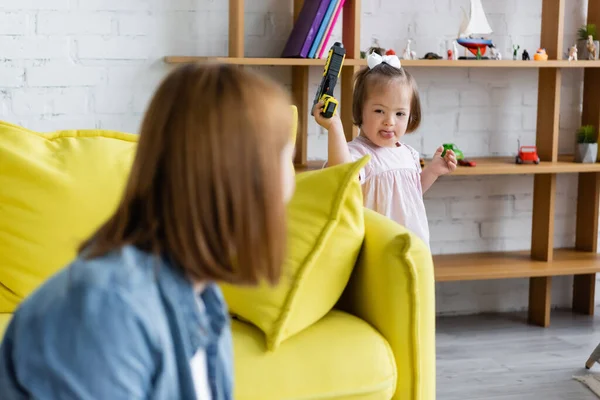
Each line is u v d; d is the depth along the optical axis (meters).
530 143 3.33
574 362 2.83
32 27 2.81
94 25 2.86
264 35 3.03
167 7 2.92
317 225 1.81
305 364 1.70
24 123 2.85
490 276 3.02
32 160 1.95
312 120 3.10
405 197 2.52
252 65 3.04
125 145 2.07
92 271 0.76
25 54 2.82
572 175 3.44
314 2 2.83
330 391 1.70
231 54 2.88
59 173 1.95
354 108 2.59
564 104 3.37
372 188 2.49
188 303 0.80
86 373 0.73
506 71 3.27
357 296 1.94
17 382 0.76
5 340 0.78
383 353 1.76
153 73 2.94
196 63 0.84
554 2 3.05
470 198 3.32
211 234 0.77
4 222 1.91
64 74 2.86
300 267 1.75
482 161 3.13
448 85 3.23
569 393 2.57
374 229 1.89
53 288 0.77
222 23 2.98
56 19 2.83
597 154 3.19
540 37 3.24
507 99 3.29
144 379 0.76
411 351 1.79
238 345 1.71
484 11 3.21
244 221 0.77
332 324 1.82
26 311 0.77
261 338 1.74
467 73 3.24
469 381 2.65
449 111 3.24
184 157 0.77
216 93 0.78
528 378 2.69
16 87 2.83
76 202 1.92
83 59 2.87
